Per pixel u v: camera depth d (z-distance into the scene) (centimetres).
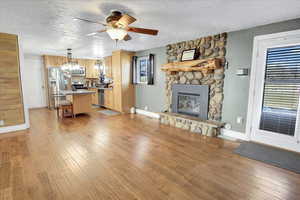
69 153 269
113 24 225
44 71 669
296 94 267
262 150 282
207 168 228
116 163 239
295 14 238
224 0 196
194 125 380
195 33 341
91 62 782
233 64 331
